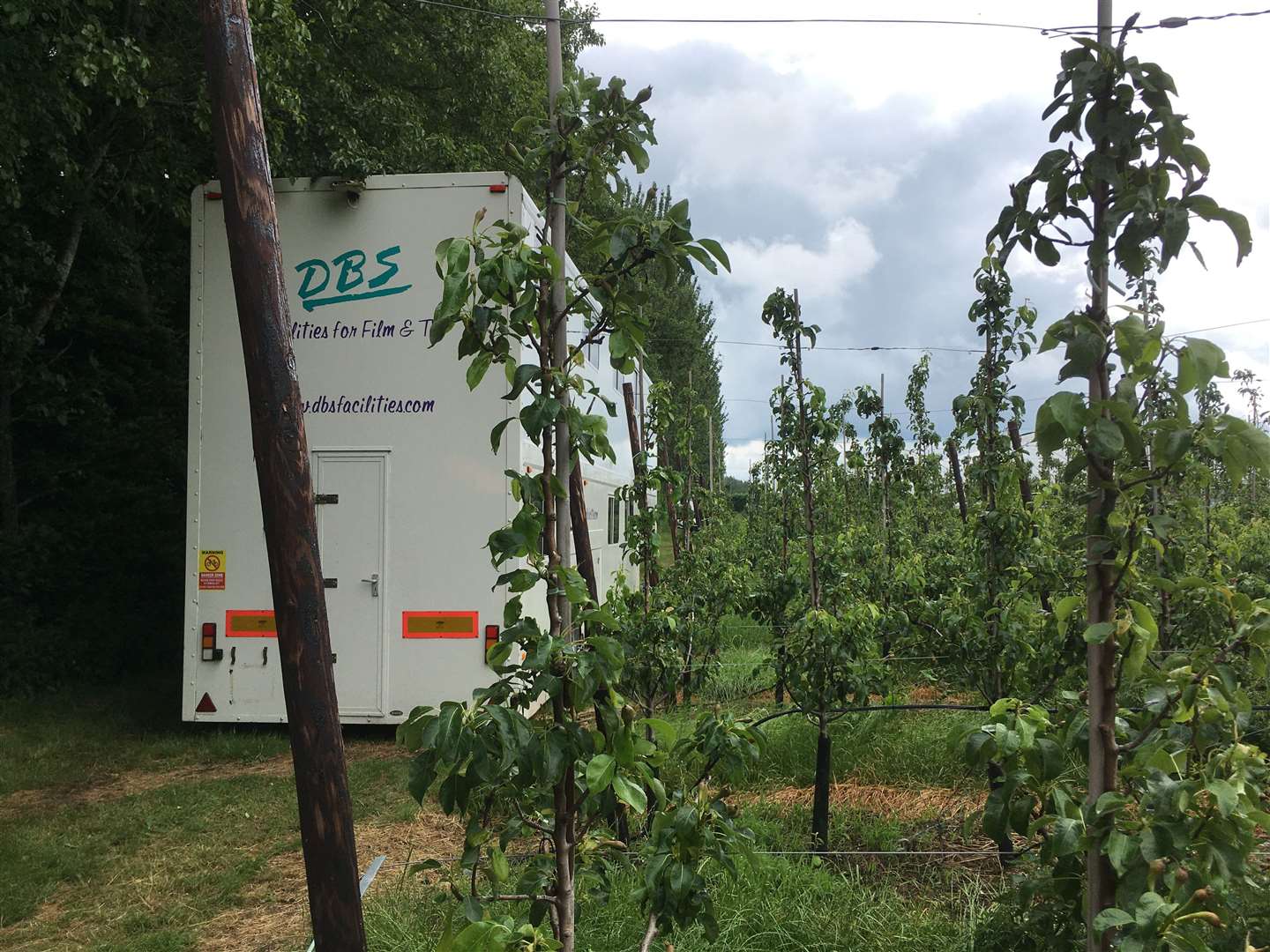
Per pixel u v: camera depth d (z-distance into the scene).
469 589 7.20
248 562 7.25
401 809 5.87
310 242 7.35
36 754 7.30
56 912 4.57
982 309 5.54
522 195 7.30
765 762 6.19
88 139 9.52
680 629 6.18
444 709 2.00
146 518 10.91
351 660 7.20
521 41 13.80
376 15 10.93
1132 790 2.07
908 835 5.05
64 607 10.34
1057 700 2.43
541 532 2.23
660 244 2.25
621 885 3.94
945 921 3.79
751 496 16.78
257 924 4.38
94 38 6.93
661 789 2.28
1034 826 2.11
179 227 11.84
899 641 6.53
